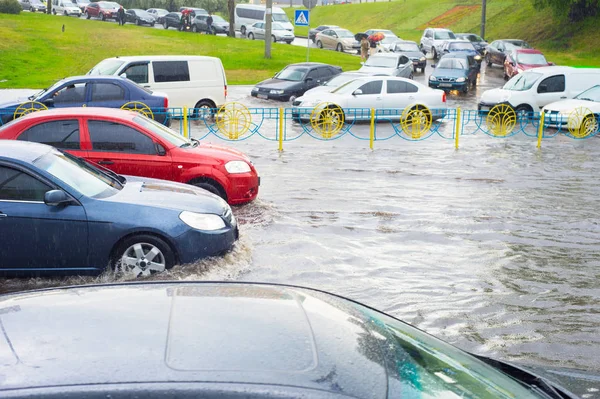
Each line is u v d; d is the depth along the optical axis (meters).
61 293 2.72
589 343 5.92
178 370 2.03
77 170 7.12
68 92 16.28
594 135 19.58
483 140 18.19
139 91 16.72
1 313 2.48
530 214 10.31
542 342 5.91
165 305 2.53
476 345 5.82
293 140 17.48
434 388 2.31
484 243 8.80
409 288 7.10
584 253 8.47
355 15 82.62
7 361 2.07
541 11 57.31
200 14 49.72
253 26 48.69
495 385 2.61
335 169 13.63
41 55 34.59
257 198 10.92
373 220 9.74
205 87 20.36
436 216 10.05
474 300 6.83
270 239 8.62
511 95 22.39
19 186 6.64
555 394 2.80
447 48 38.97
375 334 2.59
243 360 2.12
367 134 18.94
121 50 37.50
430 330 6.10
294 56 38.94
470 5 69.19
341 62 38.25
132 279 6.78
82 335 2.24
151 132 9.52
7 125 9.20
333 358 2.22
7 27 41.97
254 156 15.02
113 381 1.97
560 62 44.47
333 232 9.07
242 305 2.57
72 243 6.66
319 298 2.89
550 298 6.94
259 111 22.70
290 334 2.34
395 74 28.53
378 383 2.16
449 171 13.69
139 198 7.00
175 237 6.79
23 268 6.69
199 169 9.56
